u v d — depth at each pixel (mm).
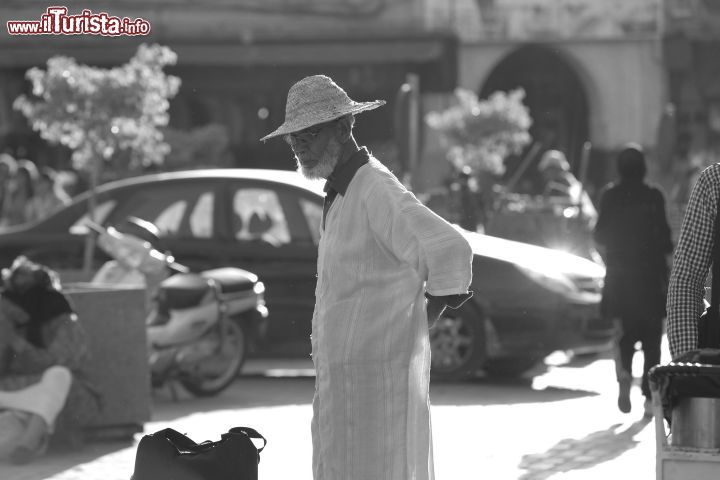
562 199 39156
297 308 29078
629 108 84625
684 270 10586
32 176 42438
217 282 26234
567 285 27047
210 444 12188
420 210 11102
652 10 84125
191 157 64438
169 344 25062
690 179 47125
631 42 84312
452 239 10961
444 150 77625
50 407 19375
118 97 34031
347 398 11367
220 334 25688
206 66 76062
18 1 73875
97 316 21141
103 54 73500
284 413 23641
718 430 9477
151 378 25156
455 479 17438
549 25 83625
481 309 27047
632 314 22500
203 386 26109
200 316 25203
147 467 11891
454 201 40219
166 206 30016
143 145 35375
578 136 87375
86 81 34031
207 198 29844
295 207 29469
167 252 29453
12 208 42094
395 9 77062
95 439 21141
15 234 30469
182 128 78688
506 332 26953
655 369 9516
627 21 84125
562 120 87812
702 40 83875
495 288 26938
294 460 18938
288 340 29219
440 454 19234
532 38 83500
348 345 11312
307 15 76812
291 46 75625
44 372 19672
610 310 22766
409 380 11359
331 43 75688
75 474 18328
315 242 29203
